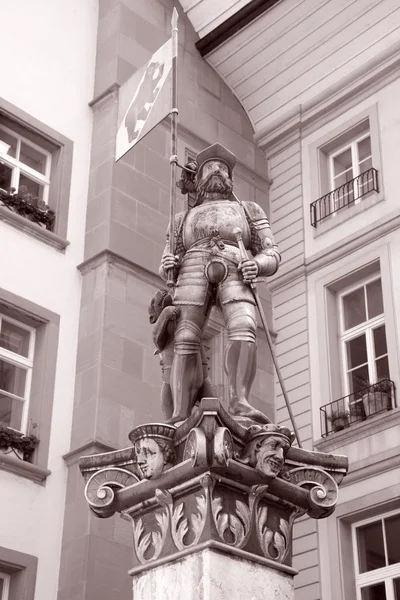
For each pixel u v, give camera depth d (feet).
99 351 43.42
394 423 45.47
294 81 57.93
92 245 47.21
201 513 18.86
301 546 46.65
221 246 21.94
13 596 38.24
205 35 58.65
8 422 42.32
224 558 18.45
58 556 39.63
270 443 19.39
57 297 45.37
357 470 45.91
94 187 49.32
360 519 45.65
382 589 43.75
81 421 42.27
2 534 38.50
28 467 40.22
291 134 58.49
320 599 44.60
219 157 23.47
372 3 53.52
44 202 47.93
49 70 51.06
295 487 20.18
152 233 48.73
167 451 19.61
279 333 53.88
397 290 48.39
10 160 47.96
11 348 43.88
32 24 51.37
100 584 38.14
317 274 53.47
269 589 18.84
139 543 19.90
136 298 46.14
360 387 49.34
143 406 43.65
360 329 50.72
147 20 55.72
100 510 20.33
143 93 26.53
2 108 47.55
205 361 21.65
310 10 55.21
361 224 52.19
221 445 18.63
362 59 55.31
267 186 58.80
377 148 53.01
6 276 43.75
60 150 49.62
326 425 48.49
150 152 51.21
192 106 56.08
